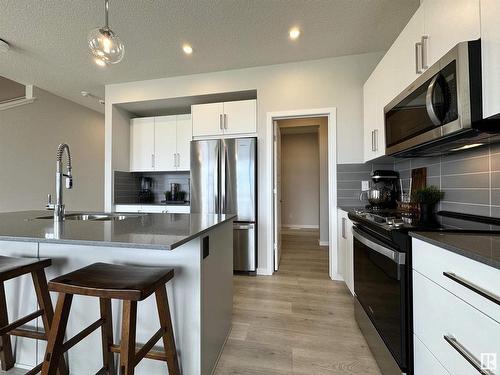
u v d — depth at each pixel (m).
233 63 3.04
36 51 2.77
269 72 3.09
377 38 2.54
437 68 1.31
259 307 2.19
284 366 1.47
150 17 2.22
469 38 1.12
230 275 1.84
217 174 3.12
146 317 1.31
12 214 2.03
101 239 1.03
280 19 2.25
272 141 3.10
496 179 1.37
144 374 1.32
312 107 2.96
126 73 3.31
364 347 1.64
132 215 2.07
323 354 1.58
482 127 1.10
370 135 2.50
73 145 4.54
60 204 1.66
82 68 3.17
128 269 1.19
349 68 2.88
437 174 1.93
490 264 0.68
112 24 2.31
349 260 2.32
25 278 1.44
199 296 1.24
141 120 3.93
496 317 0.68
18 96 4.08
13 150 3.62
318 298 2.37
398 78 1.83
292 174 6.54
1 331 1.13
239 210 3.05
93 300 1.36
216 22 2.29
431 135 1.36
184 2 2.04
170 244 0.94
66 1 2.02
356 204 2.83
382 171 2.57
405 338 1.14
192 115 3.35
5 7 2.08
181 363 1.26
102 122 5.23
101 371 1.25
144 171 3.92
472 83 1.10
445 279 0.90
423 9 1.48
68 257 1.37
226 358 1.55
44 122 4.00
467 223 1.36
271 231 3.06
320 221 4.66
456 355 0.84
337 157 2.88
